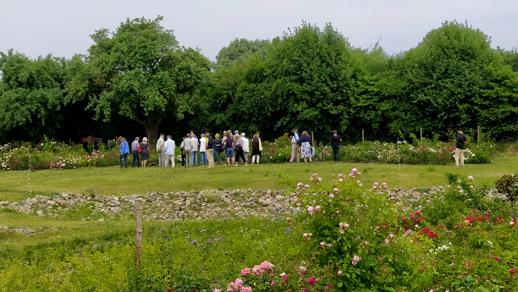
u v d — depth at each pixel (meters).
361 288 8.91
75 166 39.19
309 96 49.00
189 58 51.72
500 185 17.56
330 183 9.88
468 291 9.42
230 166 33.03
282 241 13.17
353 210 9.36
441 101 45.53
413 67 48.06
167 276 10.69
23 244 15.95
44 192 25.12
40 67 53.62
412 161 33.19
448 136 42.28
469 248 12.06
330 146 38.44
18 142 49.25
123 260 12.80
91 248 15.41
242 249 13.66
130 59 48.94
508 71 46.31
